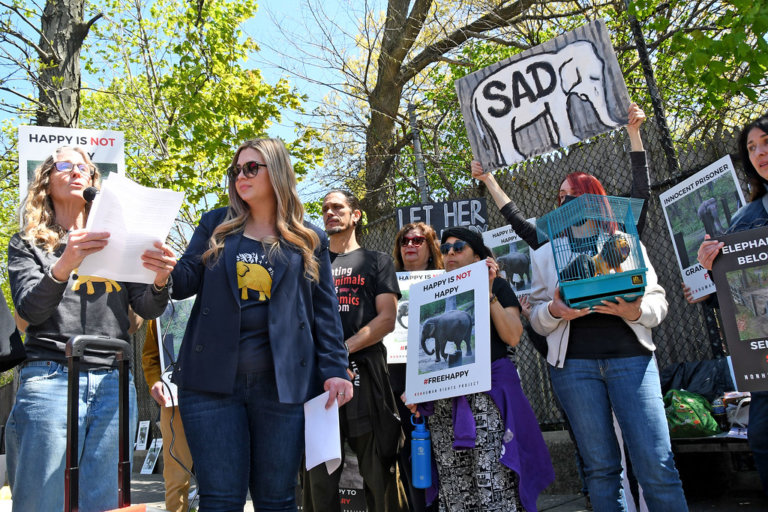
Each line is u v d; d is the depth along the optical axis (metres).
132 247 2.33
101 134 4.95
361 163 13.00
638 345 3.19
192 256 2.76
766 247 2.90
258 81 9.34
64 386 2.71
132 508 2.47
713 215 4.32
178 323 5.27
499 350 3.62
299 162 9.77
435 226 6.24
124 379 2.59
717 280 2.98
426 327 3.76
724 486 5.02
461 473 3.51
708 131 9.83
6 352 2.43
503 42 11.29
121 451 2.55
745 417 4.45
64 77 8.17
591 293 3.06
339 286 4.07
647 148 5.71
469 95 4.59
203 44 9.37
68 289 2.80
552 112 4.27
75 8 8.36
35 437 2.63
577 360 3.26
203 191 9.20
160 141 9.36
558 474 5.59
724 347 5.25
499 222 6.63
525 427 3.43
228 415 2.50
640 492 4.08
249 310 2.60
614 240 3.12
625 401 3.15
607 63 4.07
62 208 3.03
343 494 3.91
